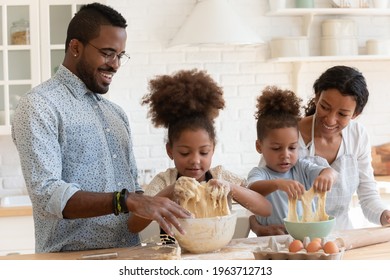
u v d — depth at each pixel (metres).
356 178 2.71
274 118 2.57
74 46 2.28
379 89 4.96
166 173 2.47
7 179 4.62
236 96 4.79
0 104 4.34
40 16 4.35
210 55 4.76
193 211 2.10
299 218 2.40
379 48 4.69
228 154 4.78
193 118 2.37
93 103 2.33
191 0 4.71
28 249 4.02
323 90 2.57
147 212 1.94
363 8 4.70
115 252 2.06
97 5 2.30
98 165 2.26
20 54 4.36
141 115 4.68
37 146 2.06
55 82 2.26
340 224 2.71
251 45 4.72
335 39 4.67
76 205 1.99
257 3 4.81
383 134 4.95
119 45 2.29
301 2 4.71
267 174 2.60
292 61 4.66
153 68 4.70
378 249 2.06
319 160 2.66
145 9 4.69
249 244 2.19
